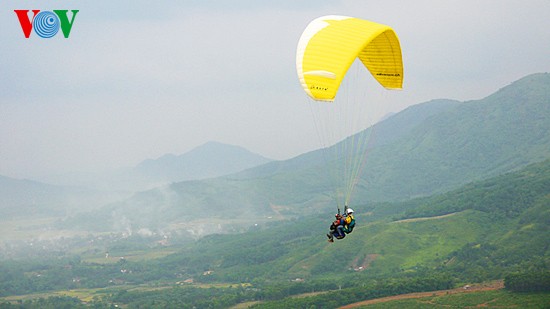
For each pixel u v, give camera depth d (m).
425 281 139.25
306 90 34.31
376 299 135.38
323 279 184.25
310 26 37.72
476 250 178.38
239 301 162.62
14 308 188.88
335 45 34.66
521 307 112.06
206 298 182.12
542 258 158.62
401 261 196.88
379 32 35.22
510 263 164.38
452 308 118.88
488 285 134.75
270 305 142.38
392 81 40.72
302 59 35.41
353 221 37.66
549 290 117.94
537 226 185.12
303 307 135.75
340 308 132.38
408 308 122.25
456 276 154.88
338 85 33.09
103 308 184.25
